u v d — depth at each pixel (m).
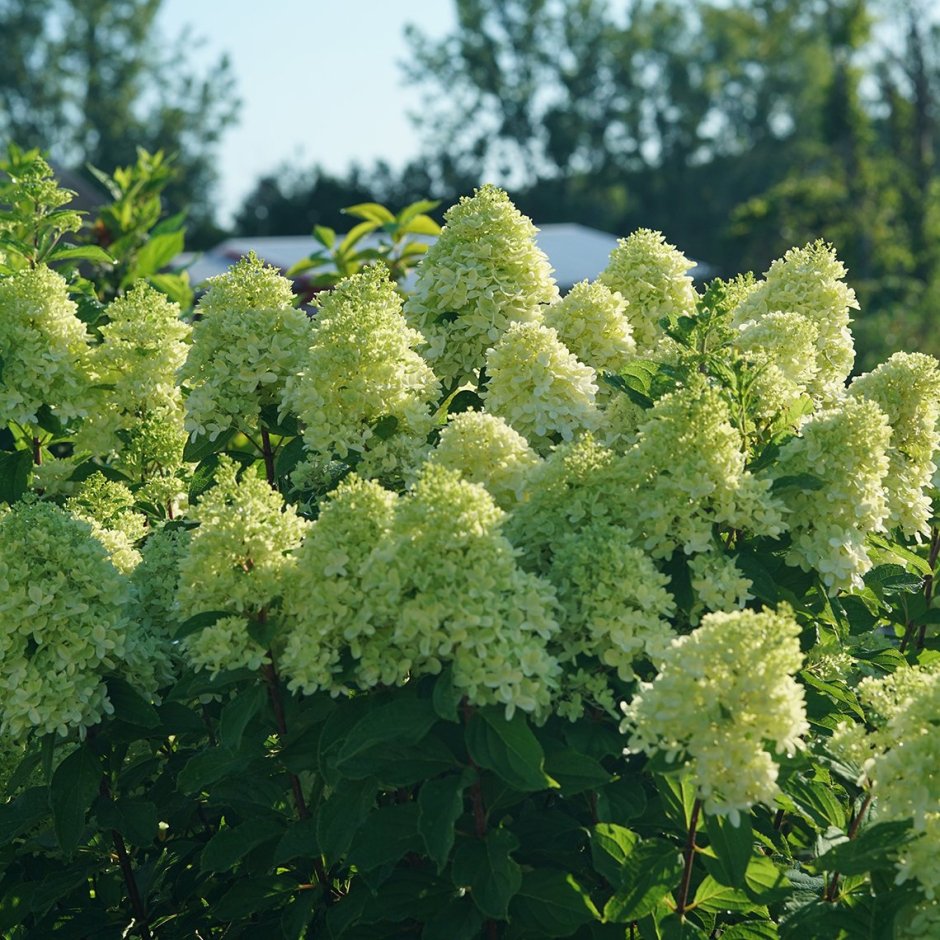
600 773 3.52
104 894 4.75
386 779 3.57
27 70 54.78
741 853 3.30
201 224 53.62
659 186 58.31
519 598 3.43
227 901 4.21
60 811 4.18
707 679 3.19
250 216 53.81
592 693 3.72
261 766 4.05
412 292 5.46
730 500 3.84
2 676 3.98
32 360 5.36
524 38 56.88
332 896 4.31
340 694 3.87
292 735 3.90
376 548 3.45
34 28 54.62
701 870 3.74
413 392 4.73
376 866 3.62
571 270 16.38
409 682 3.76
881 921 3.37
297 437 5.07
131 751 4.79
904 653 4.89
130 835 4.31
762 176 57.22
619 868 3.56
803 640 4.34
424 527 3.42
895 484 4.58
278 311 4.99
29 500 4.36
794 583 4.26
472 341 5.26
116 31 55.59
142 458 5.52
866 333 27.62
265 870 4.37
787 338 4.69
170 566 4.51
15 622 3.91
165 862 4.81
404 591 3.45
